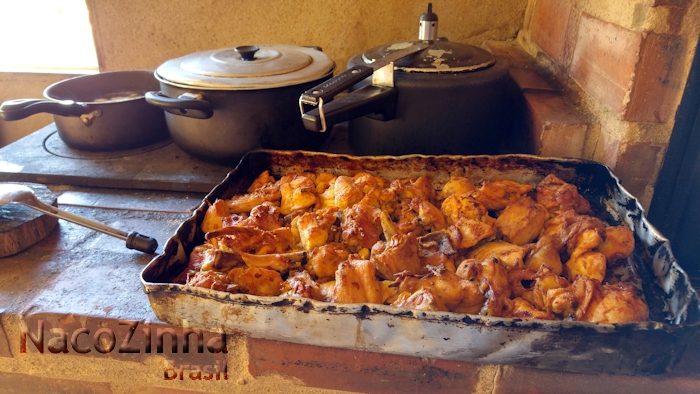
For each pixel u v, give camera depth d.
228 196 0.80
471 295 0.62
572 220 0.72
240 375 0.70
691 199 0.78
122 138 0.99
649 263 0.67
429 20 0.87
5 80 1.35
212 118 0.87
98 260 0.77
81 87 1.06
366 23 1.16
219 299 0.60
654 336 0.56
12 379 0.75
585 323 0.56
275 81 0.84
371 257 0.67
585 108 0.86
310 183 0.79
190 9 1.17
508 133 1.02
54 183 0.94
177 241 0.68
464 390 0.67
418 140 0.83
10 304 0.70
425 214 0.73
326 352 0.66
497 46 1.15
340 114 0.73
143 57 1.22
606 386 0.64
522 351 0.58
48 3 1.50
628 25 0.74
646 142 0.77
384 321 0.58
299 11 1.16
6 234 0.76
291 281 0.64
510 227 0.73
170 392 0.74
